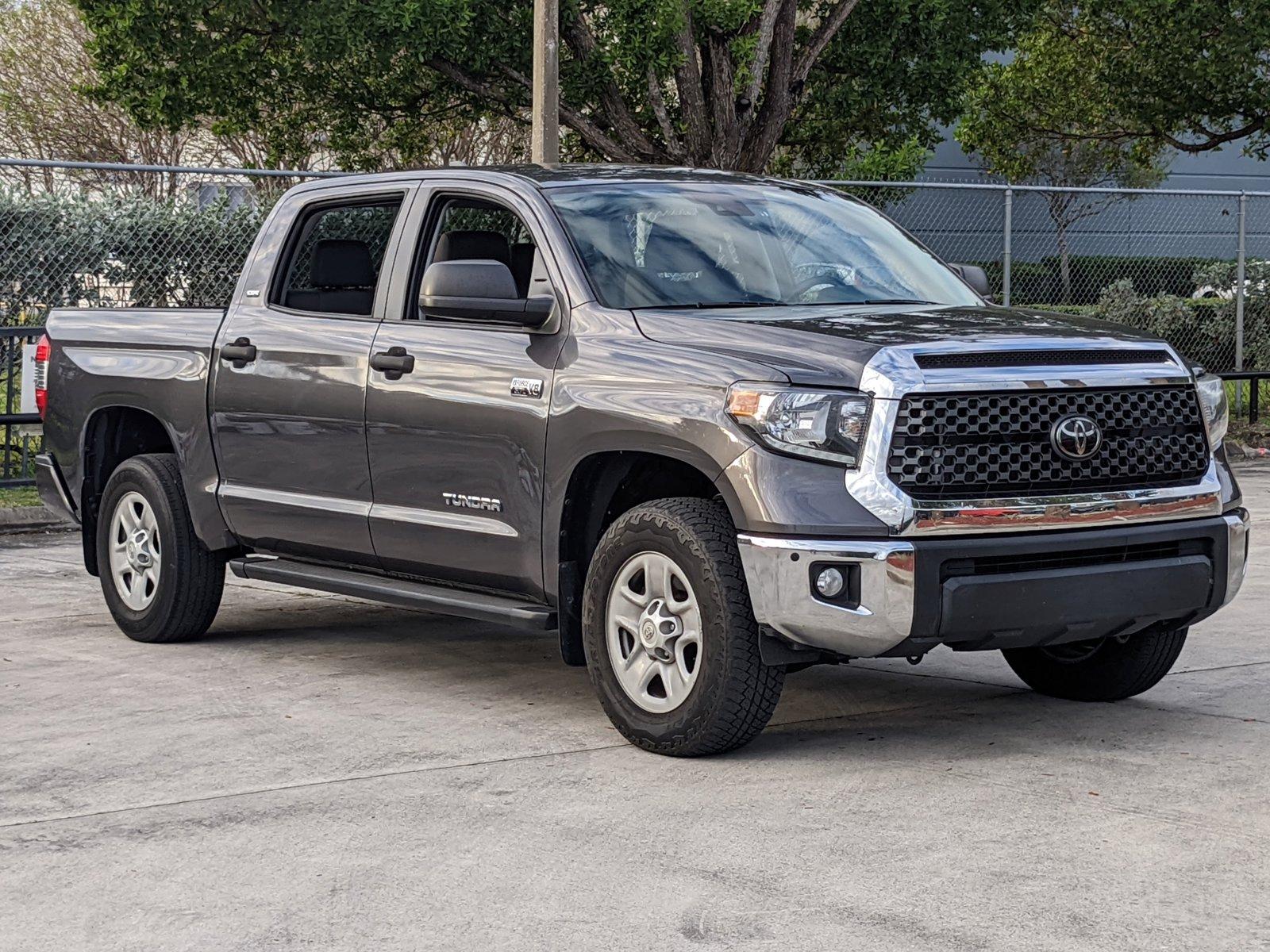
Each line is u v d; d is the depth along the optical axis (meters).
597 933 3.91
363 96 21.08
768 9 18.64
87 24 19.28
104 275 13.46
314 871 4.41
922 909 4.04
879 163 20.66
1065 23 26.77
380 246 7.33
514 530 6.07
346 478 6.75
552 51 14.25
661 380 5.54
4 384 13.14
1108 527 5.41
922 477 5.16
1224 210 17.42
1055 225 28.17
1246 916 3.96
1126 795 5.03
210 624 7.85
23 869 4.46
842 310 6.04
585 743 5.82
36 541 11.73
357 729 6.04
